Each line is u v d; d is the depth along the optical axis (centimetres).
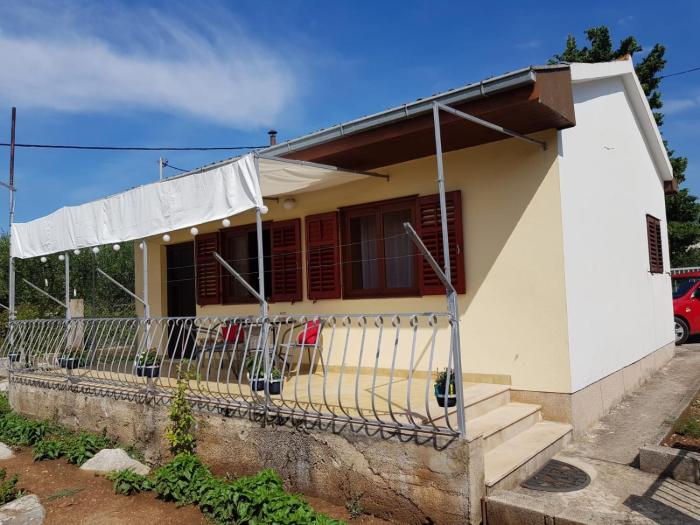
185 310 1104
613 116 801
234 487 480
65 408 807
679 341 1246
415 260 717
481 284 650
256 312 916
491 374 639
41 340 896
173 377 774
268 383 536
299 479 508
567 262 596
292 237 860
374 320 752
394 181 734
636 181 900
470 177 662
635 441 568
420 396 584
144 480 566
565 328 586
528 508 392
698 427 605
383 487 450
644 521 389
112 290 1770
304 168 624
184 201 584
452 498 411
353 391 624
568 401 580
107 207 702
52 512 518
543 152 607
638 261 869
